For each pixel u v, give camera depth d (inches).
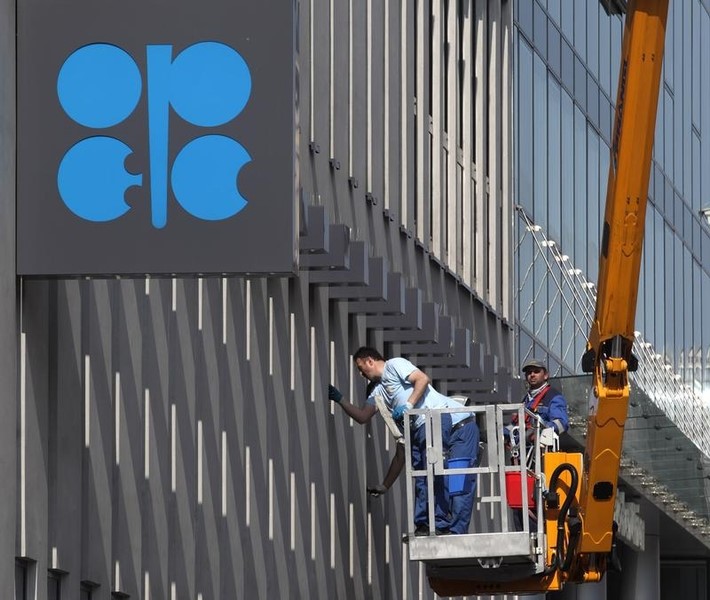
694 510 2573.8
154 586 1047.6
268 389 1307.8
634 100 1074.7
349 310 1531.7
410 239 1755.7
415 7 1834.4
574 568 1229.1
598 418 1141.7
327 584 1435.8
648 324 2874.0
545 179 2407.7
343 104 1518.2
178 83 872.9
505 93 2180.1
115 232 868.6
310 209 1176.2
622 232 1095.0
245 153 865.5
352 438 1534.2
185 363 1112.2
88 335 971.9
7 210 862.5
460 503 1182.9
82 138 876.0
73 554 940.0
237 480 1203.9
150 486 1048.8
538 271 2342.5
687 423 3095.5
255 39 870.4
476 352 1755.7
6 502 850.1
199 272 861.8
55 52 882.1
